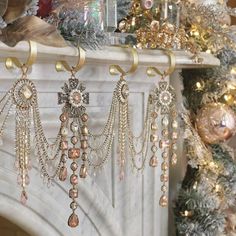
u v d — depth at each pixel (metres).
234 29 1.13
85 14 0.81
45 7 0.80
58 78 0.85
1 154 0.82
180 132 1.11
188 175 1.14
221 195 1.12
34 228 0.89
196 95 1.11
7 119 0.80
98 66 0.91
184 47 0.98
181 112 1.08
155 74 0.98
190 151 1.09
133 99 1.00
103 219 0.99
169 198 1.14
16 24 0.70
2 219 1.05
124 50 0.87
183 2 1.04
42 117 0.86
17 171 0.84
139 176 1.04
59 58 0.80
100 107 0.94
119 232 1.02
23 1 0.68
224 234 1.12
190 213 1.09
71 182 0.81
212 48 1.07
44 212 0.90
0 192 0.83
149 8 0.97
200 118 1.09
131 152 0.97
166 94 0.95
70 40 0.79
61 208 0.93
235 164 1.13
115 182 1.00
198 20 1.06
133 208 1.04
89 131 0.92
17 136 0.76
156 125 0.98
